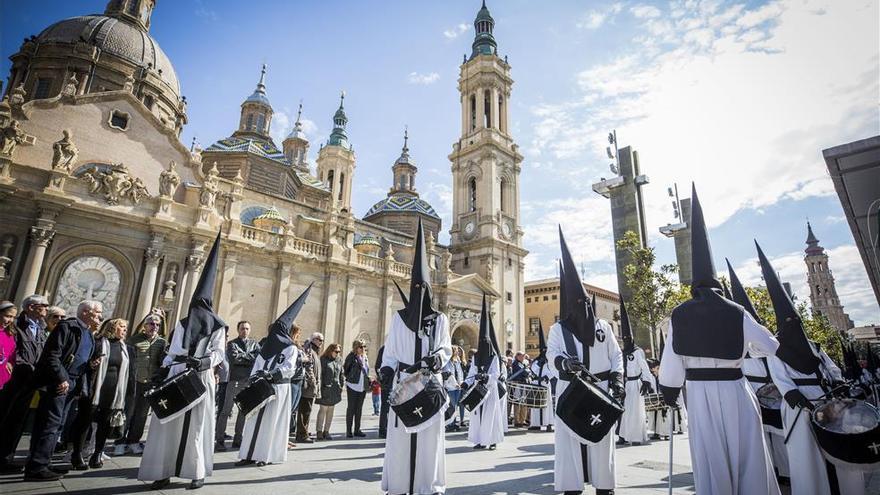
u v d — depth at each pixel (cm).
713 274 507
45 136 2516
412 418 530
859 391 645
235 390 1011
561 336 610
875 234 1131
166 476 602
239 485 636
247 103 5119
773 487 445
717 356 459
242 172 4122
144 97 3831
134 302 2472
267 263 3169
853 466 496
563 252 654
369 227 4703
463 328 4494
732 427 450
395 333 607
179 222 2720
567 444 563
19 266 2214
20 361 722
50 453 650
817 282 7894
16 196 2234
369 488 628
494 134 5503
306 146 6256
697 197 549
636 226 2783
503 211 5394
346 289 3528
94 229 2431
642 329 2708
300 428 1101
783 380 582
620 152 2950
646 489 643
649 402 1094
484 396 1073
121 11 4212
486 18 6144
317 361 1150
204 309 685
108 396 752
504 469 795
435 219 5928
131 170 2731
